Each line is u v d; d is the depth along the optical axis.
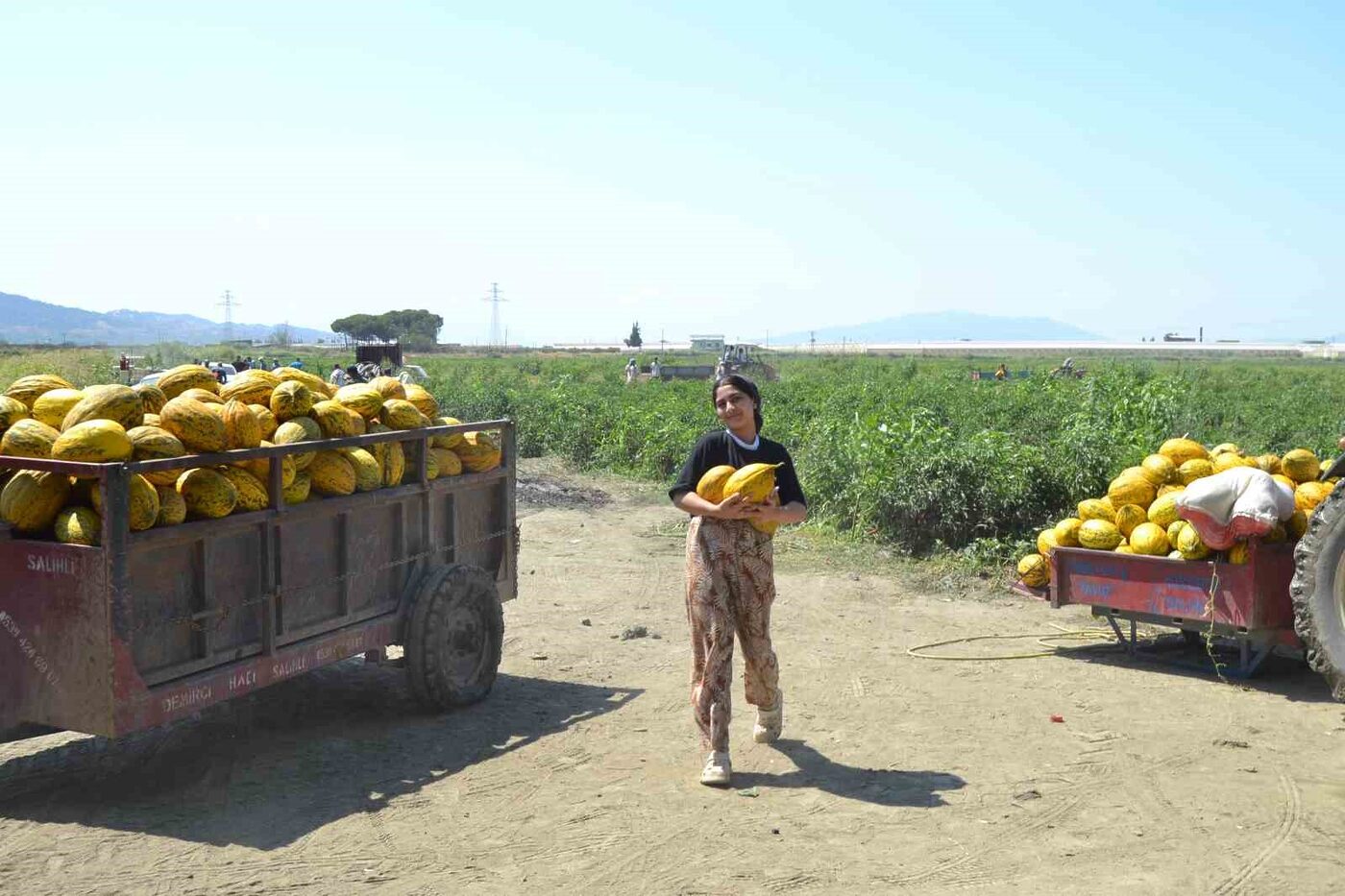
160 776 5.65
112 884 4.43
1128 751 6.03
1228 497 7.11
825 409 23.84
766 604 5.71
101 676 4.77
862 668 7.76
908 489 12.06
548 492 16.83
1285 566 7.33
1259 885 4.43
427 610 6.50
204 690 5.21
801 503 5.71
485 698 7.00
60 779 5.61
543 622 9.12
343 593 6.12
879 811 5.20
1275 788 5.47
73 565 4.80
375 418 6.47
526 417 23.48
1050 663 7.95
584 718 6.63
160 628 5.08
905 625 9.09
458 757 5.95
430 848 4.80
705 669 5.54
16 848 4.76
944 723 6.54
